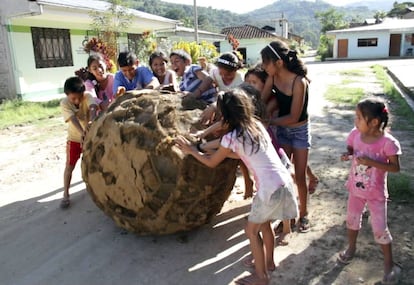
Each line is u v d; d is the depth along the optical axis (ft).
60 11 48.55
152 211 12.94
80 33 59.47
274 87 13.56
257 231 11.14
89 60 17.62
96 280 12.09
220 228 14.79
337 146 24.54
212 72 16.48
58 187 19.89
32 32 51.29
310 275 11.73
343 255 12.28
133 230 13.66
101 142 13.62
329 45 160.35
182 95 14.25
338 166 20.76
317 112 35.65
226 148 10.91
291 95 13.12
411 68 83.30
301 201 14.49
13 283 12.17
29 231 15.37
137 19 64.03
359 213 11.87
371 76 70.90
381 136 11.01
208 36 118.32
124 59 16.55
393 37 149.28
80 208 17.16
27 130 33.50
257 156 10.84
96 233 14.87
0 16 47.78
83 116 17.12
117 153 13.12
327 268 12.01
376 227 11.22
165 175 12.76
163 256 13.15
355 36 150.10
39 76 52.90
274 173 10.84
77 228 15.38
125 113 13.60
